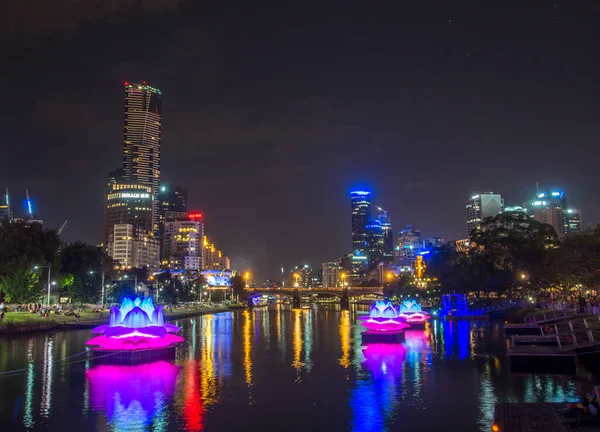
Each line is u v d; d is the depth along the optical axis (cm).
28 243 15175
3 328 10994
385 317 10200
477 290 17762
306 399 4888
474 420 4147
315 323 17200
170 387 5438
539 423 3394
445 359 7338
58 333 11550
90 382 5706
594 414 3512
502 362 7000
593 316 9100
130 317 7050
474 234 18038
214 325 16212
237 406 4647
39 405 4678
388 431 3912
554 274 13412
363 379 5881
